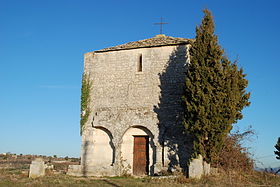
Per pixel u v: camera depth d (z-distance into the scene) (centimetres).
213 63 1936
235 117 1994
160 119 2173
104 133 2358
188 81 1941
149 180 1767
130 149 2248
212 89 1900
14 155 4569
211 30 2006
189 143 2053
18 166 2970
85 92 2427
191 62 1989
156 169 2073
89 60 2500
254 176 1931
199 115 1858
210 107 1869
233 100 1891
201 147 1858
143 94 2270
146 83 2284
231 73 1955
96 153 2330
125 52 2406
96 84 2431
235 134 2139
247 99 2083
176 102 2161
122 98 2325
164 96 2209
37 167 1992
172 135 2111
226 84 1897
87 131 2364
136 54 2367
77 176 2156
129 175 2156
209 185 1583
